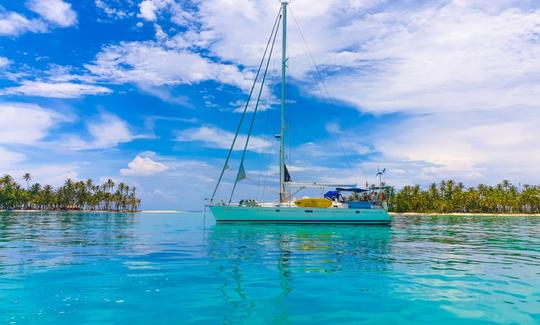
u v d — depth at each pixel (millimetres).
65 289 6461
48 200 124062
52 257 10117
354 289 6621
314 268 8672
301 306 5547
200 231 19938
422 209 112375
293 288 6660
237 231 19766
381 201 25797
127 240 15008
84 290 6395
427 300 5934
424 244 14492
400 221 44656
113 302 5664
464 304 5727
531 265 9367
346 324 4773
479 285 7020
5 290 6367
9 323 4699
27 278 7355
